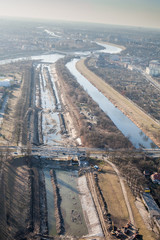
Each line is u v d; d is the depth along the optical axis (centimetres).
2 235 18500
